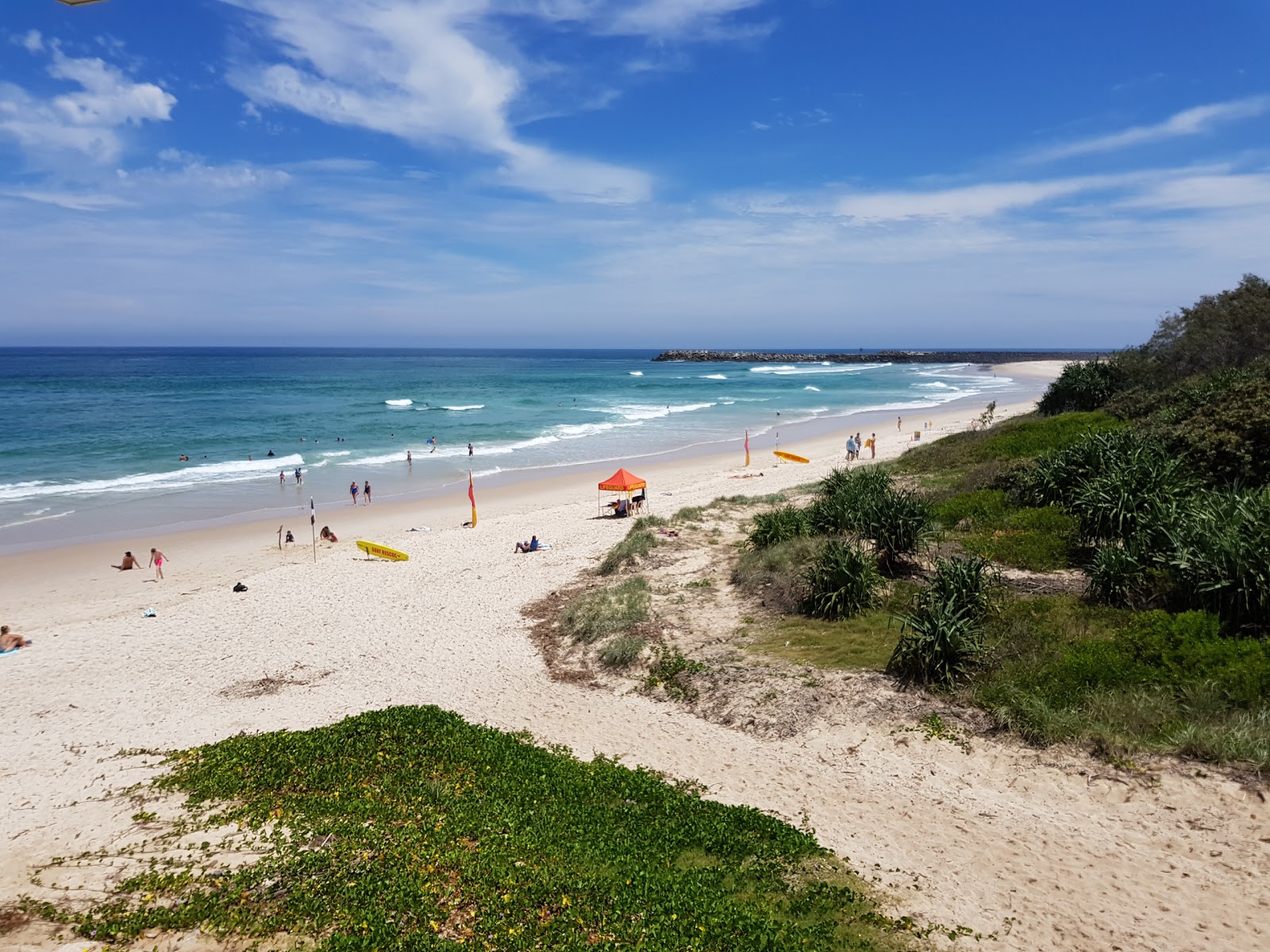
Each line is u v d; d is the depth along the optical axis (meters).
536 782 10.02
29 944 6.95
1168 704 9.77
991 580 13.77
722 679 12.85
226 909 7.32
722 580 17.97
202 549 26.38
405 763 10.72
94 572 23.69
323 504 33.41
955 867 7.77
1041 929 6.72
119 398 76.94
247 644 17.16
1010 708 10.39
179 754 11.72
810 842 8.36
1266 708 9.31
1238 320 27.56
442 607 19.11
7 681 15.35
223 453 45.25
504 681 14.46
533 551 24.00
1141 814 8.23
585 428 58.00
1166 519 13.68
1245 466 15.83
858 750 10.34
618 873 7.82
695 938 6.60
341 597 20.31
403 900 7.25
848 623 14.30
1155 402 25.77
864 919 6.95
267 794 9.96
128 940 6.95
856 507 18.64
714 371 149.62
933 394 86.62
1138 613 12.07
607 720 12.39
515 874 7.68
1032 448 25.56
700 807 9.22
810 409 71.31
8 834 9.47
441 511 32.03
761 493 29.20
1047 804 8.69
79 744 12.52
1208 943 6.34
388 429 55.88
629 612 16.14
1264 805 7.93
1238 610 11.24
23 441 47.44
